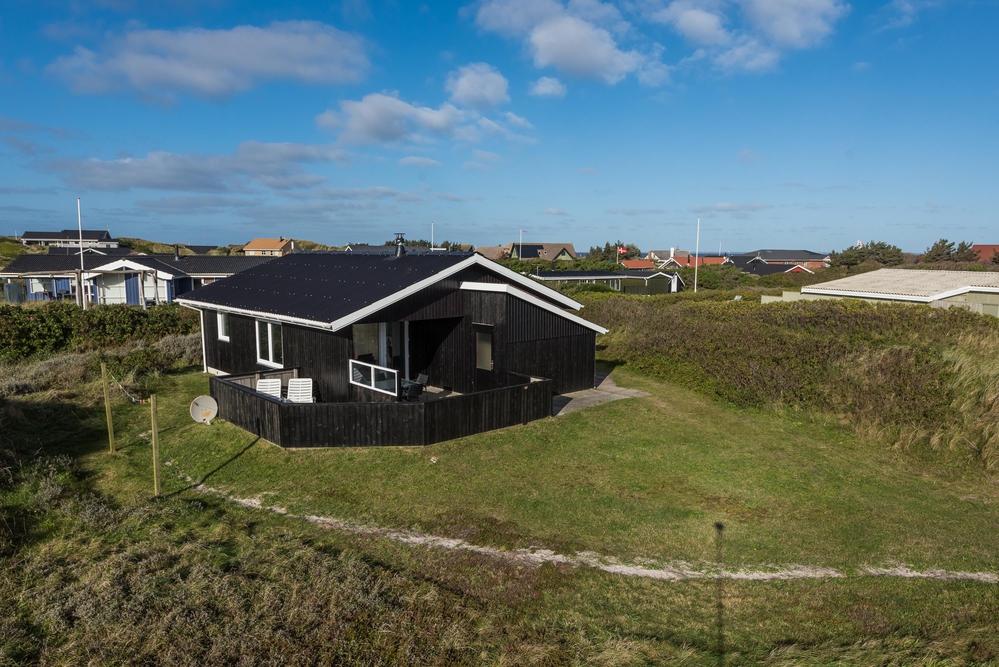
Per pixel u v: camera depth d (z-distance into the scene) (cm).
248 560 739
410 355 1620
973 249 7506
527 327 1471
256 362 1609
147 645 586
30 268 3831
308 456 1091
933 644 614
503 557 777
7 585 679
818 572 768
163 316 2186
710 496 992
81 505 884
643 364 1900
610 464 1112
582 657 587
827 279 5528
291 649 584
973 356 1336
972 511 959
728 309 1983
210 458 1095
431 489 971
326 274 1647
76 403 1409
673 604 687
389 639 602
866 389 1348
